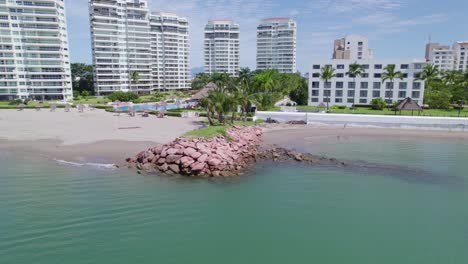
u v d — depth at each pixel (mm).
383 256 15594
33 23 111375
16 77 111875
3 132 47344
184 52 187125
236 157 33688
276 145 42688
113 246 16094
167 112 70500
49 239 16672
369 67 93500
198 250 15875
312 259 15273
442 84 105500
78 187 24578
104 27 144125
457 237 17625
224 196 23359
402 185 26391
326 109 81812
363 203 22391
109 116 69125
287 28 194375
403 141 46625
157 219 19234
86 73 157750
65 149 36469
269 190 24828
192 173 28359
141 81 161125
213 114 59719
